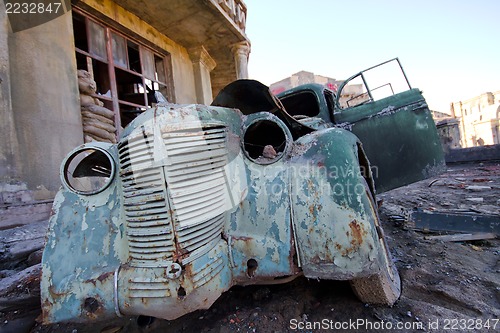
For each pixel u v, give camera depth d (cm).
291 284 214
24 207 341
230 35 754
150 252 140
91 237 157
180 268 133
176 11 620
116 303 138
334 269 147
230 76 1081
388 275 181
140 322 187
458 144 1703
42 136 392
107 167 234
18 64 372
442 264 245
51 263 152
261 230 160
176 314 137
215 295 144
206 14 643
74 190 173
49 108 406
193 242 142
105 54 566
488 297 194
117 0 565
